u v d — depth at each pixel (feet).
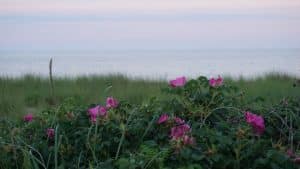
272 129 10.40
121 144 9.53
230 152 9.06
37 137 10.38
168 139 9.64
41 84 45.62
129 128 9.73
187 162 8.59
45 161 9.81
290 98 11.70
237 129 9.25
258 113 10.80
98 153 9.60
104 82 46.26
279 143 9.63
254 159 9.00
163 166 8.40
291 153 9.07
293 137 10.20
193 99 10.34
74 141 10.12
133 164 8.34
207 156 8.77
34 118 11.28
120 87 41.65
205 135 9.35
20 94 37.45
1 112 28.45
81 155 9.64
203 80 10.60
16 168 9.83
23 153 9.50
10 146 9.87
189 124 10.01
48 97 34.47
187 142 8.75
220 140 9.02
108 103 10.27
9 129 10.77
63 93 36.55
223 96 10.54
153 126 9.84
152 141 9.27
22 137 10.37
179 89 10.46
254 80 48.03
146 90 38.75
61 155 9.75
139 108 10.39
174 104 10.32
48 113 11.20
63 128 10.33
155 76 51.62
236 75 53.16
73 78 49.88
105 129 9.81
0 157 9.84
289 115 10.69
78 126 10.39
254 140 9.28
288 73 53.01
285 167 8.73
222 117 10.39
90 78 49.52
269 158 8.70
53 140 10.32
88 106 10.87
